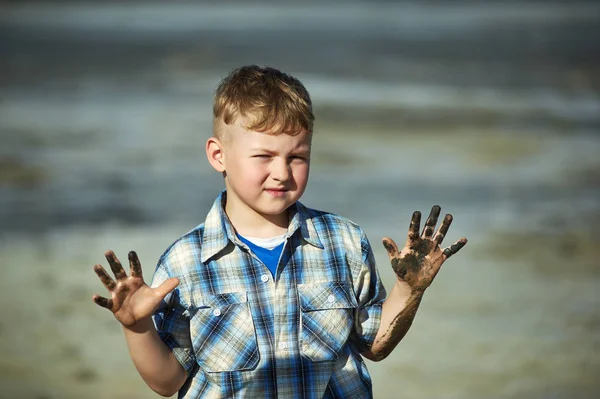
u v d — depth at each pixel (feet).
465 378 21.93
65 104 65.77
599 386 21.70
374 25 142.61
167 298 9.78
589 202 39.65
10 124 57.67
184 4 192.34
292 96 9.63
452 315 26.08
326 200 39.29
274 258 9.93
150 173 45.21
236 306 9.70
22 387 21.42
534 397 20.92
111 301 9.09
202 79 79.87
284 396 9.66
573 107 65.72
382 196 40.22
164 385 9.65
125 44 111.86
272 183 9.58
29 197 40.37
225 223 9.91
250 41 115.34
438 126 57.93
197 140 53.01
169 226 35.81
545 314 26.27
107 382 21.89
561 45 110.83
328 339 9.78
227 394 9.65
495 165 47.24
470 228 35.29
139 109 63.31
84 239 33.91
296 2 202.90
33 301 27.45
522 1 193.88
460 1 197.36
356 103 66.18
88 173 45.16
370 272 10.29
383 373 22.15
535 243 33.35
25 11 169.89
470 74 84.69
